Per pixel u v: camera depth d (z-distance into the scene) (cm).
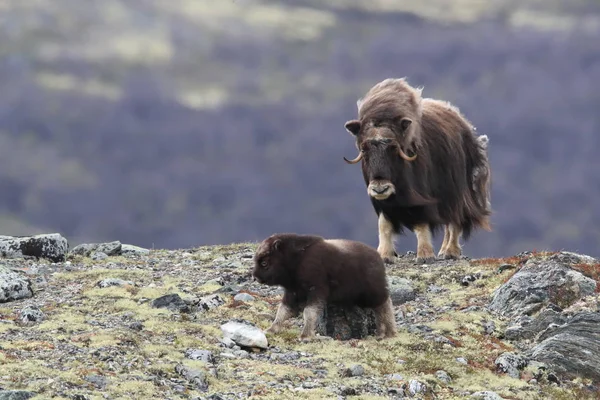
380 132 6294
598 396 4584
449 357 4797
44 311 5109
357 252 4928
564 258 6084
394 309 5591
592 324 5084
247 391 4178
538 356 4906
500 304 5625
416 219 6669
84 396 3888
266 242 4834
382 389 4341
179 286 5772
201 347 4644
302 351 4728
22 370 4097
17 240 6450
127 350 4466
